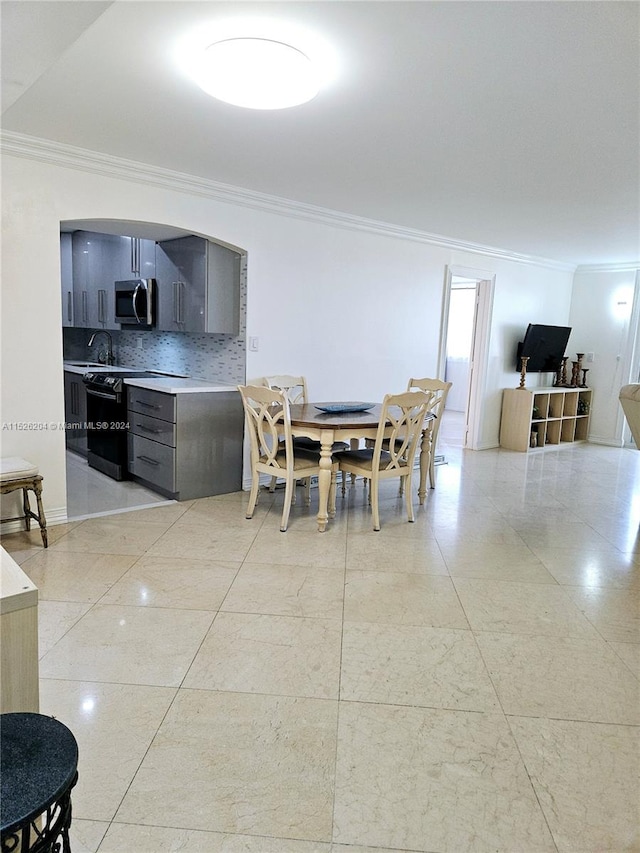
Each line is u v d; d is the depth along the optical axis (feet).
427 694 6.85
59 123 9.78
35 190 11.02
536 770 5.68
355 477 17.10
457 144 10.29
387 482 17.34
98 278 18.34
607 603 9.43
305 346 16.14
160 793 5.24
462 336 33.91
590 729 6.31
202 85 7.54
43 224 11.19
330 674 7.17
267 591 9.39
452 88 7.98
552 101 8.32
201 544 11.36
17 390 11.26
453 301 34.22
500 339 22.43
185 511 13.41
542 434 23.56
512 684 7.11
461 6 5.94
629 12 5.97
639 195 13.26
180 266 15.05
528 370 23.50
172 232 14.05
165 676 7.00
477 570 10.62
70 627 8.05
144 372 17.84
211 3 5.99
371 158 11.25
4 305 10.89
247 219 14.40
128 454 15.81
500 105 8.52
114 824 4.89
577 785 5.50
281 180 13.03
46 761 3.29
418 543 11.92
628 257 22.11
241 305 14.89
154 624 8.21
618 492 16.70
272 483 15.11
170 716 6.28
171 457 13.99
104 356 21.42
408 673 7.26
